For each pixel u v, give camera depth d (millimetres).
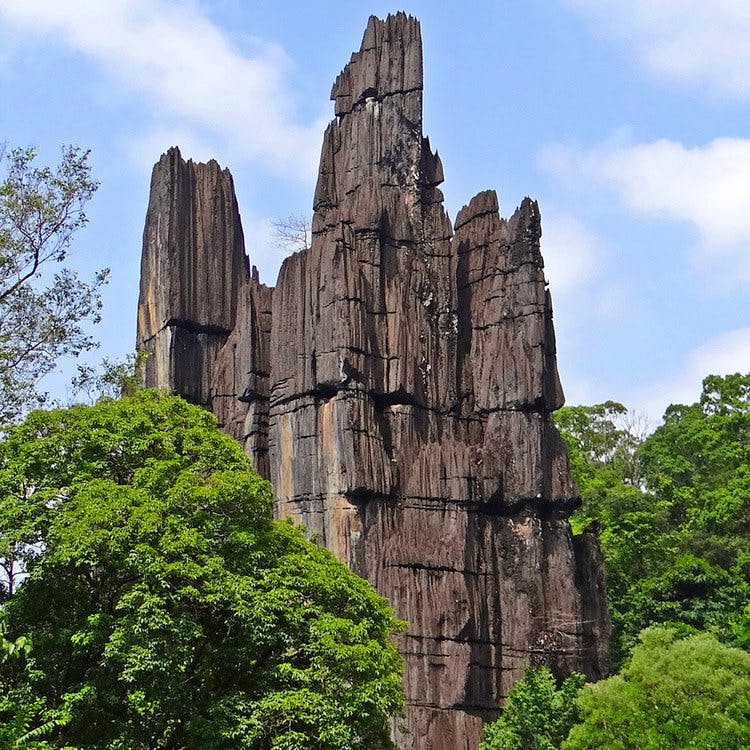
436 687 69875
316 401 76688
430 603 71000
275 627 41750
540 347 77938
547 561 74938
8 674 40281
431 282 80688
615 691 55906
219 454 45625
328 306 76562
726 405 124562
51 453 43312
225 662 42188
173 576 40375
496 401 78062
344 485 73562
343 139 85438
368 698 42031
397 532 73812
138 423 44781
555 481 76438
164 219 86875
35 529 41000
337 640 43094
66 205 50938
